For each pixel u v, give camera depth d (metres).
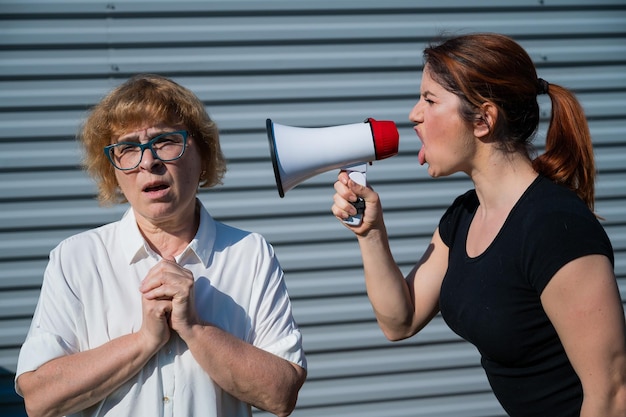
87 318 1.90
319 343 3.72
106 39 3.49
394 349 3.78
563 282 1.62
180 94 1.94
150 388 1.85
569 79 3.84
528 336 1.75
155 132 1.87
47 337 1.83
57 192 3.51
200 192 3.63
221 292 1.98
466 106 1.81
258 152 3.65
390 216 3.79
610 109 3.87
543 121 3.83
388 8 3.69
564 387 1.76
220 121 3.61
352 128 1.99
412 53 3.72
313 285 3.72
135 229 1.97
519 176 1.84
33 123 3.47
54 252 1.97
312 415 3.73
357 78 3.70
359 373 3.76
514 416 1.88
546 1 3.80
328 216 3.72
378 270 2.11
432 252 2.19
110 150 1.88
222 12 3.56
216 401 1.88
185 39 3.55
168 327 1.81
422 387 3.80
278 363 1.88
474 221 1.97
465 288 1.86
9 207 3.48
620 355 1.61
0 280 3.48
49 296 1.90
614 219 3.89
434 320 3.82
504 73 1.78
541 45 3.82
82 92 3.49
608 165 3.88
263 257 2.04
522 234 1.73
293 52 3.64
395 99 3.73
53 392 1.78
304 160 1.97
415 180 3.79
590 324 1.60
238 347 1.85
